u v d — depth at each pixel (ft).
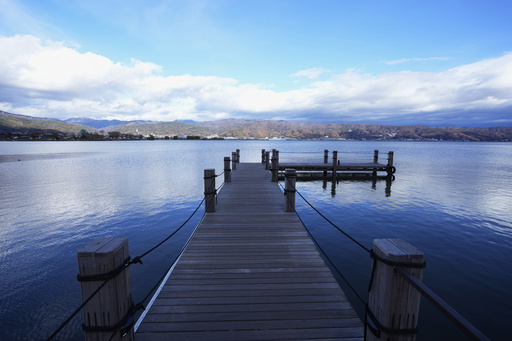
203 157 132.26
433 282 17.75
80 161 106.73
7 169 79.41
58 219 31.91
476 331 3.17
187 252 14.24
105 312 5.61
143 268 20.62
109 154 153.38
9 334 13.83
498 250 22.67
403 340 5.62
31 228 28.94
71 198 42.50
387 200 41.45
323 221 31.24
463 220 30.99
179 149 226.38
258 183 35.42
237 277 11.66
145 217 32.81
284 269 12.38
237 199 26.16
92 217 32.76
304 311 9.32
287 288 10.78
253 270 12.29
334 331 8.37
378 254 5.80
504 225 29.09
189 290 10.64
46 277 19.20
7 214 33.88
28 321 14.76
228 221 19.36
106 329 5.62
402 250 5.45
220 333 8.25
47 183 55.83
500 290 16.81
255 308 9.48
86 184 54.60
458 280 17.99
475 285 17.42
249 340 7.97
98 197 43.24
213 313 9.20
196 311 9.30
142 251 23.61
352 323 8.75
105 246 5.74
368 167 59.77
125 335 6.36
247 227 18.12
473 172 74.95
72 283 18.47
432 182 58.03
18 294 17.19
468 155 164.66
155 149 223.51
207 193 21.30
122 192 47.09
